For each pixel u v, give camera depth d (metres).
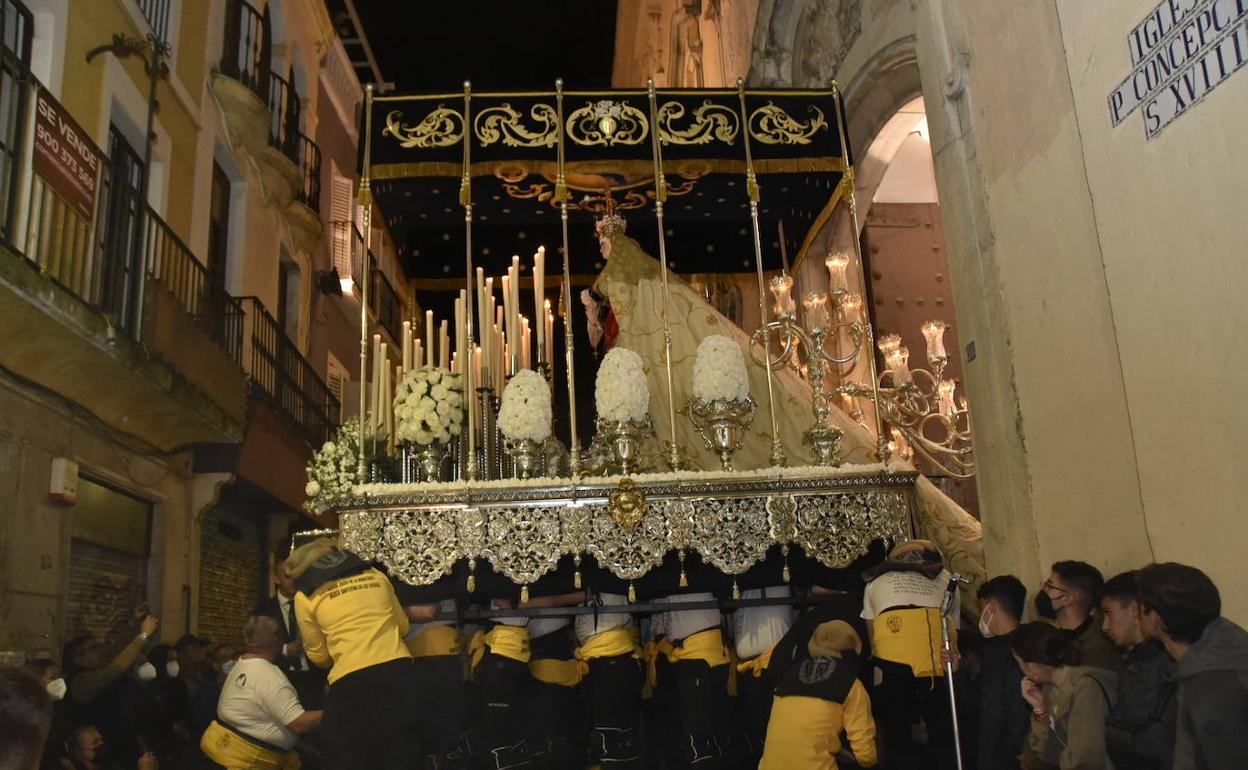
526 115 6.44
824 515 5.49
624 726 5.41
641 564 5.35
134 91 10.18
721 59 11.96
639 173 6.60
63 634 8.38
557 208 7.79
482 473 6.15
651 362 6.36
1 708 2.18
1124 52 4.18
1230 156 3.57
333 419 16.42
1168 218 3.93
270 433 12.58
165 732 7.56
